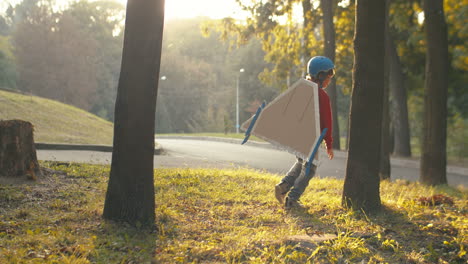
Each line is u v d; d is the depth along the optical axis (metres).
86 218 5.05
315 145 3.42
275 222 5.30
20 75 64.50
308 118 3.49
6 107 20.30
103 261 3.76
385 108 12.79
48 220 4.90
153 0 4.86
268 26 24.05
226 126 41.62
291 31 26.72
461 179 16.84
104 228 4.69
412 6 24.25
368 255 4.13
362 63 6.00
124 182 4.94
